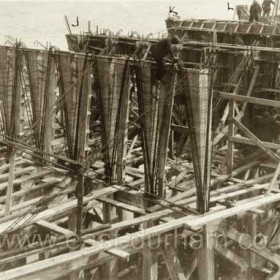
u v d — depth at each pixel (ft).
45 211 34.68
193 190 39.27
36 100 44.27
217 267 43.45
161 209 36.09
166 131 35.37
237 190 41.04
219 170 45.62
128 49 57.31
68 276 34.40
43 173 42.06
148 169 36.63
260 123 50.11
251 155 46.42
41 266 27.25
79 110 40.83
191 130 33.53
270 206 37.14
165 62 34.35
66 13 219.61
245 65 48.08
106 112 38.96
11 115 45.85
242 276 38.58
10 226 32.63
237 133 49.78
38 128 44.09
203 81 32.78
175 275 32.83
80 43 62.23
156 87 35.63
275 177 38.83
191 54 53.01
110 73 38.29
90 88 40.32
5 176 43.21
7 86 45.96
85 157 41.52
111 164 38.96
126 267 43.47
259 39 55.83
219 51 50.34
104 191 37.52
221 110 51.80
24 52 44.04
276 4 62.90
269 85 50.06
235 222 39.01
